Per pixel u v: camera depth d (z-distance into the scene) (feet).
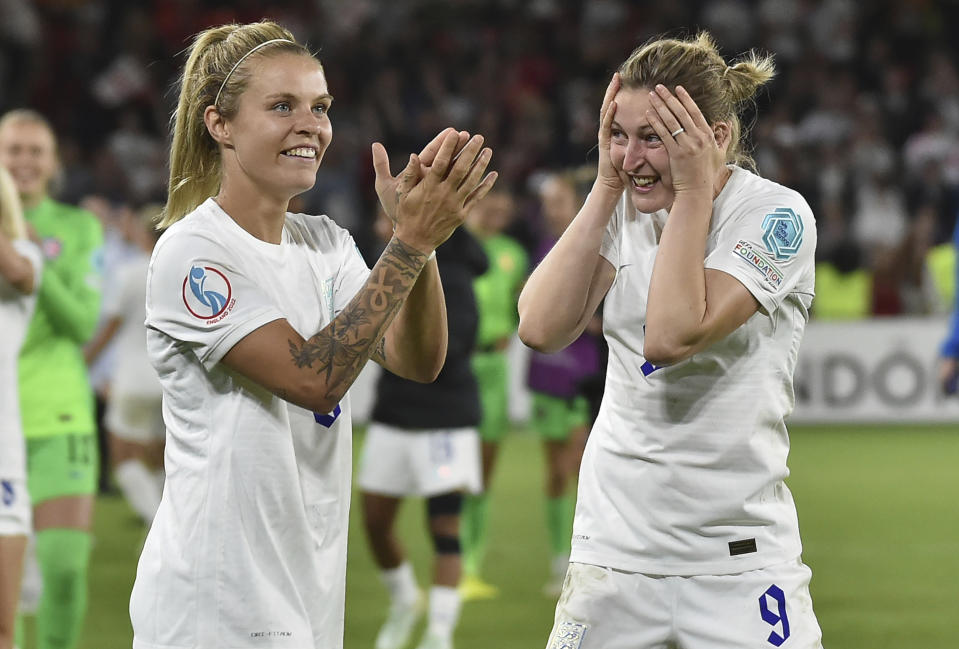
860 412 171.12
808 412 172.45
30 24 237.04
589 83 242.58
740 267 34.65
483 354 95.66
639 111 34.42
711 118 35.06
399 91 235.40
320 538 33.55
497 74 245.86
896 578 88.84
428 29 256.11
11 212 50.21
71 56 234.99
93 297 63.36
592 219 37.09
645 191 35.06
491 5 257.96
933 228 201.57
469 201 32.58
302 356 31.63
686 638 35.83
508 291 100.73
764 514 36.06
